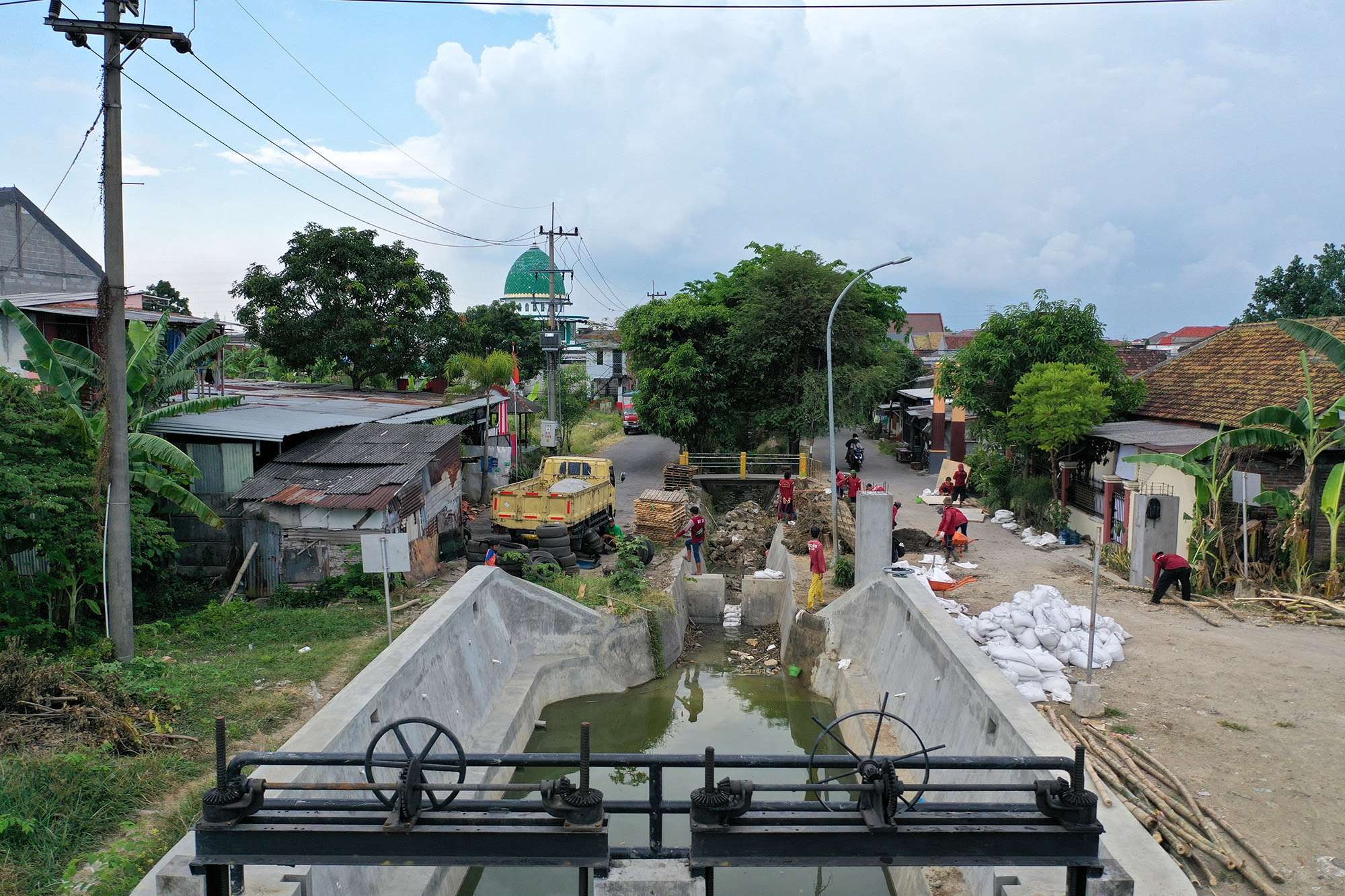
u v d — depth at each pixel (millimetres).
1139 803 8188
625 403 51594
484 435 30031
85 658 12109
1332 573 14812
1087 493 21578
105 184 12023
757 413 34031
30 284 24516
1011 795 8289
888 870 10422
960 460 29453
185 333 22625
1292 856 7465
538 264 62719
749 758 5047
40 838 7332
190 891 5984
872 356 33031
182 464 14656
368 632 14359
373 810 4910
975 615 14734
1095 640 12328
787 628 18250
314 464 18453
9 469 12734
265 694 11430
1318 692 11039
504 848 4871
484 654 13867
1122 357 33594
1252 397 18750
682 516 25062
